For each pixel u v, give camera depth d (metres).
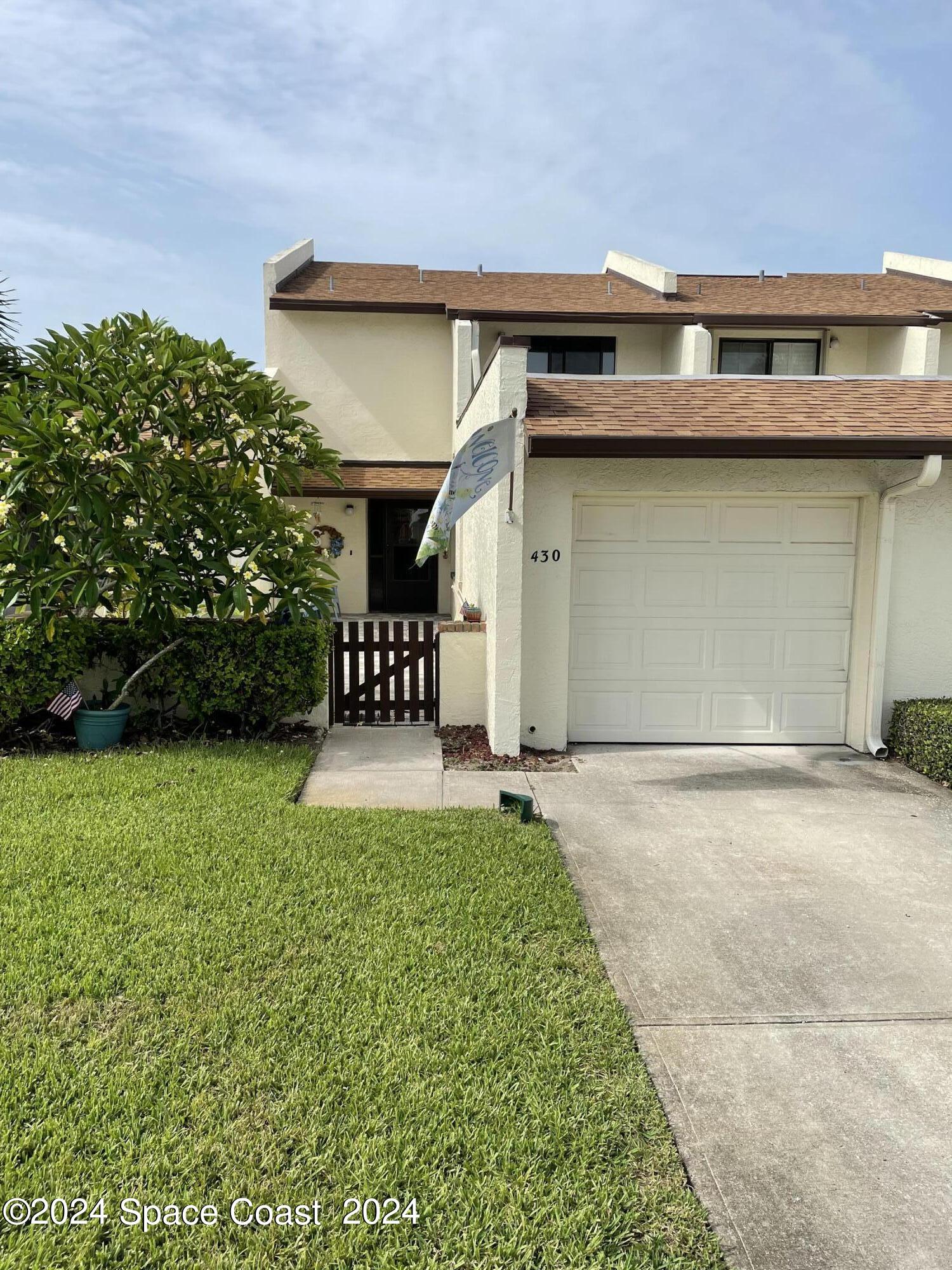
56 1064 3.01
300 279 19.41
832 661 8.47
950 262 19.75
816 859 5.50
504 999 3.58
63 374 7.47
